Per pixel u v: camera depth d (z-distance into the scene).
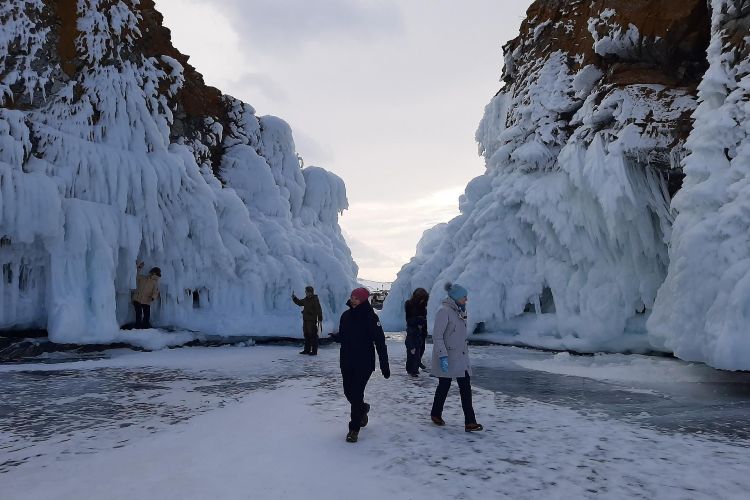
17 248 12.00
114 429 5.53
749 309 7.91
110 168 13.62
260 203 19.75
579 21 16.97
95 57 14.28
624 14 14.02
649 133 13.03
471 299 16.50
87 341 12.23
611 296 13.54
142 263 14.72
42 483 3.86
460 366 5.61
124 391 7.82
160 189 14.95
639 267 13.42
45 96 13.09
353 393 5.10
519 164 17.36
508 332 16.31
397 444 4.96
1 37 12.59
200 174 16.56
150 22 17.27
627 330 13.41
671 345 9.11
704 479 4.00
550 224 15.41
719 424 5.86
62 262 12.34
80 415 6.23
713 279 8.63
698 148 9.66
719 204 9.06
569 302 14.58
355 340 5.22
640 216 13.23
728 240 8.60
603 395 7.70
